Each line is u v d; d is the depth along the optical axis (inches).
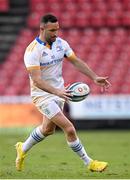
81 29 3137.3
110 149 1754.4
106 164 1081.4
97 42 3043.8
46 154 1610.5
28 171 1147.3
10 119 2539.4
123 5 3193.9
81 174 1082.1
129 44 3031.5
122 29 3120.1
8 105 2549.2
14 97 2564.0
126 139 2122.3
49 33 1043.9
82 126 2571.4
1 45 3090.6
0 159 1454.2
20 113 2534.5
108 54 2979.8
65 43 1092.5
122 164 1327.5
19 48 3048.7
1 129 2534.5
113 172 1122.7
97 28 3134.8
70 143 1071.6
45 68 1066.7
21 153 1130.0
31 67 1045.8
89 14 3174.2
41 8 3233.3
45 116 1089.4
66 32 3112.7
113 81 2827.3
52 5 3233.3
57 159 1464.1
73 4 3221.0
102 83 1092.5
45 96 1069.8
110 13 3174.2
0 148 1786.4
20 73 2903.5
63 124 1059.3
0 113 2541.8
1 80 2878.9
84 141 2047.2
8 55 3029.0
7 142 2015.3
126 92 2787.9
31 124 2514.8
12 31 3159.5
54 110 1058.7
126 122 2571.4
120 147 1819.6
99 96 2561.5
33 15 3211.1
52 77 1075.9
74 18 3169.3
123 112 2561.5
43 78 1074.1
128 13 3169.3
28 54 1053.2
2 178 1008.2
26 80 2859.3
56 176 1045.2
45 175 1064.2
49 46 1063.0
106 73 2878.9
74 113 2566.4
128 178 1010.1
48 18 1043.3
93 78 1094.4
